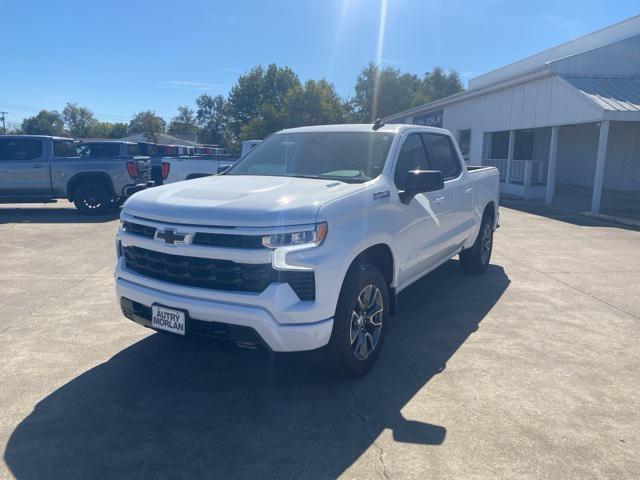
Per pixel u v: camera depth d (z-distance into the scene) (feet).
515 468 9.94
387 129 16.84
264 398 12.59
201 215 11.84
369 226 13.05
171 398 12.56
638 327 17.70
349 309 12.47
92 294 21.04
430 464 10.05
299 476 9.71
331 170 15.60
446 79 268.41
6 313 18.67
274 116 212.23
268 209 11.55
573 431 11.23
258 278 11.41
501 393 12.88
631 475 9.77
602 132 47.37
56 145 45.70
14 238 33.71
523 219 44.65
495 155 79.20
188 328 12.08
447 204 18.47
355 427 11.32
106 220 42.55
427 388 13.11
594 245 32.58
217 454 10.36
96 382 13.33
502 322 18.02
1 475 9.68
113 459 10.17
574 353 15.40
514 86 65.46
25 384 13.19
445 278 23.86
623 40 57.21
